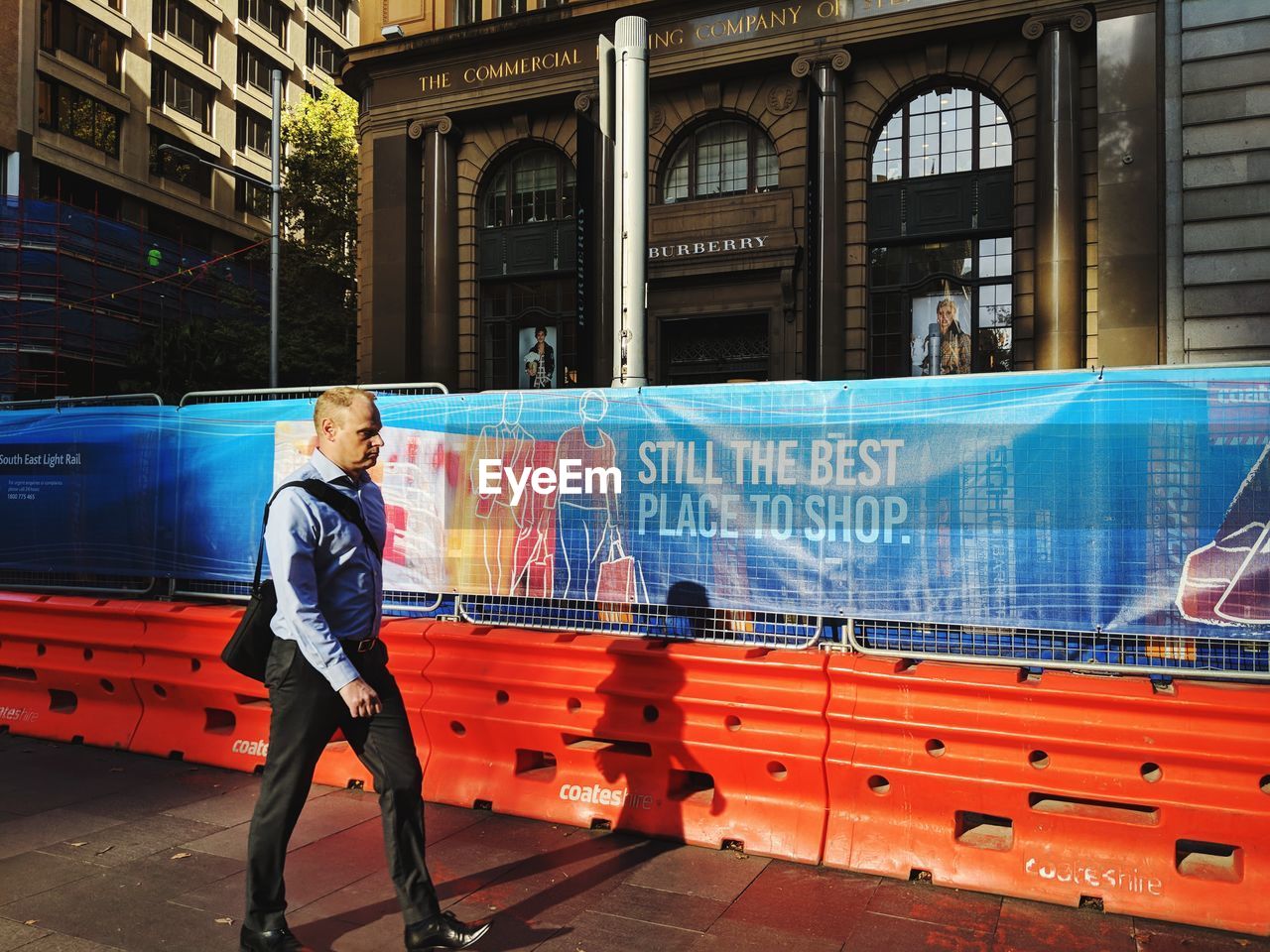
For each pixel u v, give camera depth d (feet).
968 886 12.92
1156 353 45.03
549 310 61.62
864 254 52.47
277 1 151.12
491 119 62.18
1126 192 45.60
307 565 10.36
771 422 14.92
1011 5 48.32
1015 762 12.96
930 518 13.94
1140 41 45.50
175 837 14.61
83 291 96.84
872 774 13.64
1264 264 43.32
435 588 17.54
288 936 10.66
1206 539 12.64
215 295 110.73
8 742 20.31
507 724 15.97
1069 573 13.24
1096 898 12.37
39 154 107.45
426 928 10.48
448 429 17.43
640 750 16.03
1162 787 12.25
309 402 18.80
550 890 12.71
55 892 12.57
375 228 63.52
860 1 51.19
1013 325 49.75
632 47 21.17
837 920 11.86
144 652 19.51
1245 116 43.75
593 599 16.12
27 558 21.85
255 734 18.37
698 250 55.57
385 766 10.77
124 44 120.16
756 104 55.11
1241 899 11.75
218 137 136.98
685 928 11.57
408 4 64.08
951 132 51.80
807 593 14.64
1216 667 12.69
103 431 21.03
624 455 15.94
